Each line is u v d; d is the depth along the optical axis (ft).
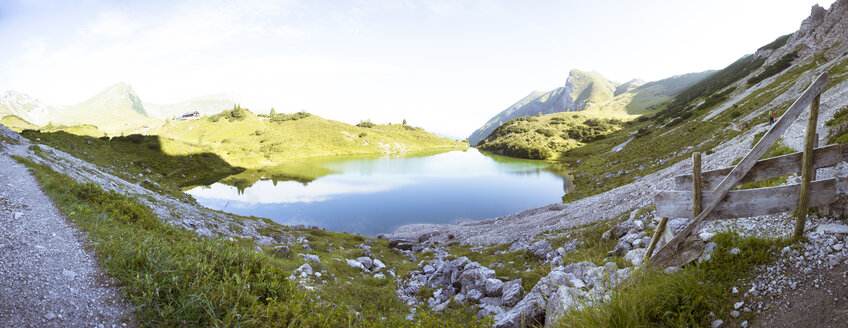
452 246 125.18
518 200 288.51
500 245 101.09
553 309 25.09
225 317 21.83
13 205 39.93
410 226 219.82
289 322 23.77
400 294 53.16
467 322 35.35
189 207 104.37
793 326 15.12
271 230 117.80
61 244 30.30
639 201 92.89
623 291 20.03
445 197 316.40
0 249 26.61
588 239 71.20
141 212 55.72
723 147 165.58
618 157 353.51
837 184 20.84
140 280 23.61
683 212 22.52
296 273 51.03
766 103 254.27
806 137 19.84
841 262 17.04
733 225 28.50
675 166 154.51
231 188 374.63
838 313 14.66
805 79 243.60
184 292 23.68
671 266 22.24
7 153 72.69
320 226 228.02
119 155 385.29
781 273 18.26
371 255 91.25
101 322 19.97
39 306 20.21
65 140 329.72
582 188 266.57
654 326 17.56
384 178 453.17
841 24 363.35
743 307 17.20
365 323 26.45
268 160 654.12
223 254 34.24
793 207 20.53
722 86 529.45
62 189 53.01
